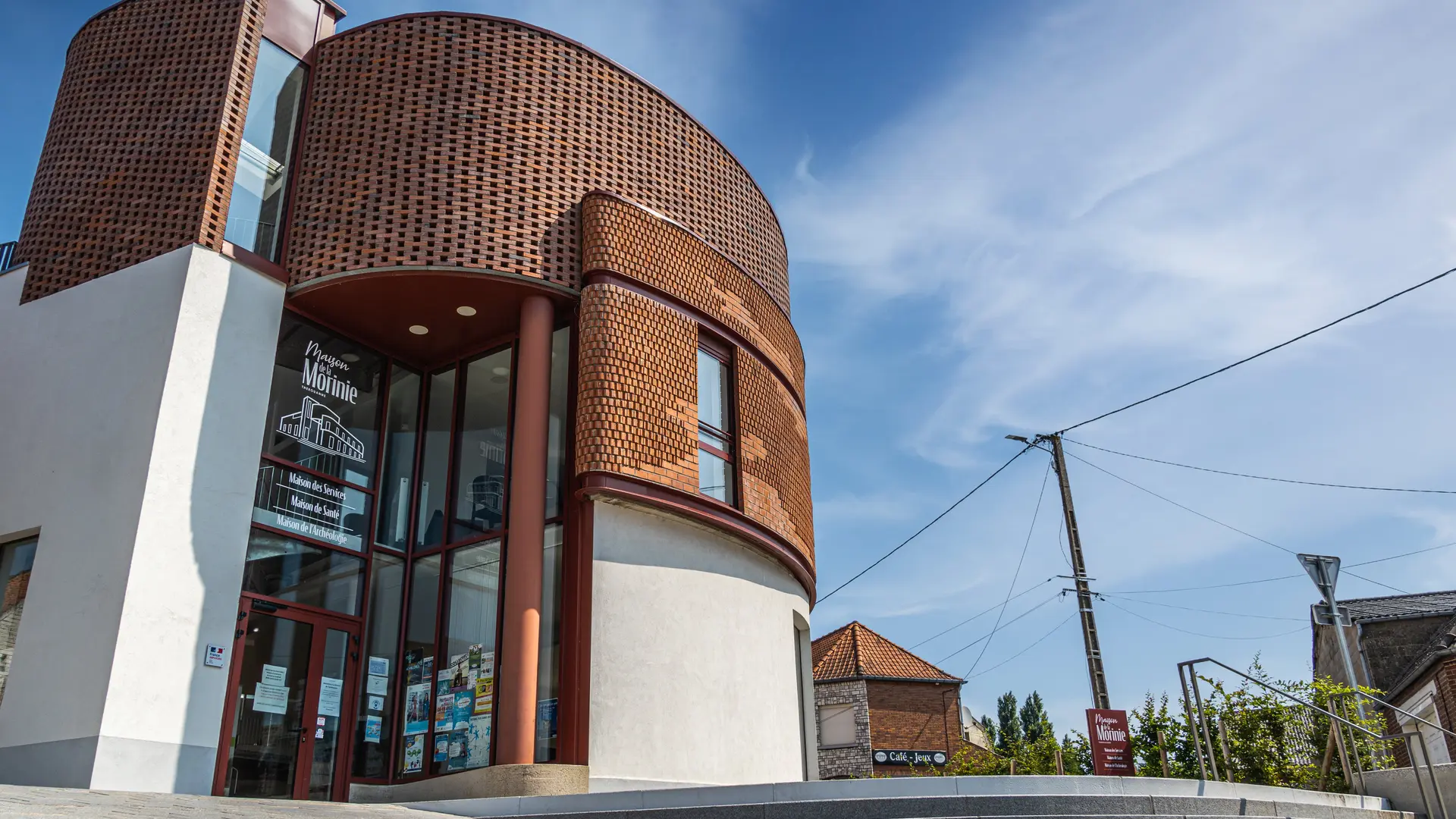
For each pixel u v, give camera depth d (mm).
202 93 14258
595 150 15430
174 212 13562
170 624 11555
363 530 14383
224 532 12367
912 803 8844
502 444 14695
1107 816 8836
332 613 13609
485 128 14570
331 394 14453
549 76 15336
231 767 12016
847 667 32969
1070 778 9312
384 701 13930
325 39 15508
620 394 13828
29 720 11312
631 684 12945
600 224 14633
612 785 12297
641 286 14750
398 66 14766
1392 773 12133
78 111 15273
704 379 15648
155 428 12016
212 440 12555
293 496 13555
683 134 16984
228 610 12164
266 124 14609
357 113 14633
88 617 11438
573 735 12438
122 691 10961
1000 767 24406
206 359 12758
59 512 12359
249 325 13352
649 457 13859
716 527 14734
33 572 12188
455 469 15008
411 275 13617
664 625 13578
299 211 14367
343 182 14266
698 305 15547
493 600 13766
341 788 13062
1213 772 11406
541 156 14812
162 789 11008
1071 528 22688
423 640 14219
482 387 15297
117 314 13234
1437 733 20891
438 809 9984
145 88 14773
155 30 15156
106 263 13773
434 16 15055
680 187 16562
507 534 13992
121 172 14328
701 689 13758
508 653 12539
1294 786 16859
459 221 13961
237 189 13992
